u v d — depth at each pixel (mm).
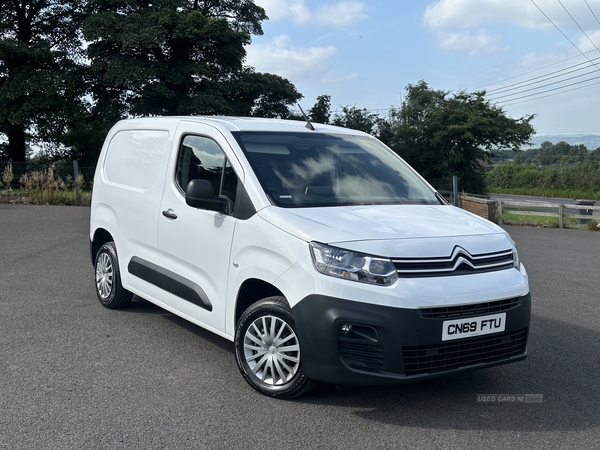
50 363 4609
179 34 30625
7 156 34375
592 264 10414
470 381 4449
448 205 4895
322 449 3330
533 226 18406
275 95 37000
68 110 30766
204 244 4570
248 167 4391
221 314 4430
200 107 31484
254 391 4141
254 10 37062
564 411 3928
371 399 4051
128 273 5727
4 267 8406
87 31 30094
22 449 3246
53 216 15484
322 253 3668
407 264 3625
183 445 3334
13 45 29297
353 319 3535
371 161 5121
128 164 5895
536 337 5711
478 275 3781
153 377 4367
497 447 3395
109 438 3398
